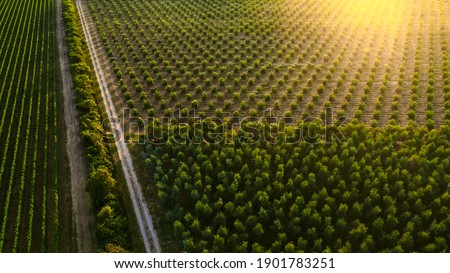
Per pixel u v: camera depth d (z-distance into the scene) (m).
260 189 39.84
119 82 60.28
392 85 56.00
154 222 39.06
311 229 35.06
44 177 44.00
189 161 44.44
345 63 62.19
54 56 69.19
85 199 41.62
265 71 60.78
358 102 53.06
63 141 49.69
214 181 41.94
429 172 41.00
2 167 45.19
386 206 37.56
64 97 58.16
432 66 58.22
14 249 36.59
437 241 33.38
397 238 34.84
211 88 56.78
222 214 36.84
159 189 41.16
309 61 63.03
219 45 68.00
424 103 51.88
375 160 41.38
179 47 68.88
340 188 39.25
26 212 40.50
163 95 57.00
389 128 46.41
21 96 58.56
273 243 34.59
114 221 37.31
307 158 42.03
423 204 37.84
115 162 46.31
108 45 70.00
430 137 44.03
